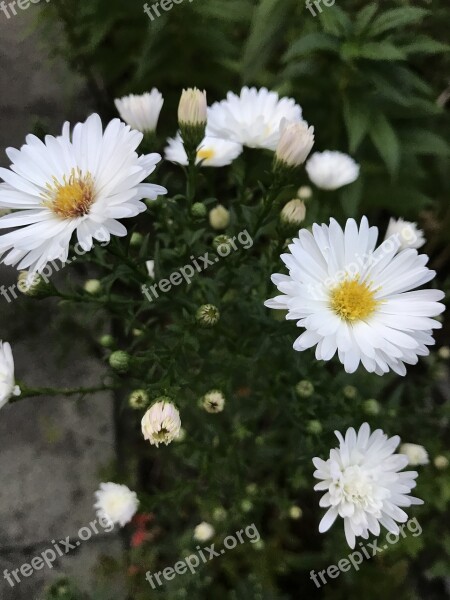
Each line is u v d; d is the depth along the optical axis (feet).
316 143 0.68
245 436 0.53
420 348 0.36
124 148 0.34
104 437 0.62
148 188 0.34
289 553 0.59
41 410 0.63
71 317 0.65
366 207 0.75
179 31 0.66
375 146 0.67
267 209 0.42
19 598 0.55
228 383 0.49
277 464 0.59
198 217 0.44
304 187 0.59
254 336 0.50
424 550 0.62
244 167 0.49
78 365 0.65
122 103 0.45
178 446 0.51
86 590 0.55
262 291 0.49
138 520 0.57
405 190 0.70
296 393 0.48
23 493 0.59
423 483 0.57
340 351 0.35
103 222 0.33
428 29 0.77
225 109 0.50
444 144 0.66
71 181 0.35
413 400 0.61
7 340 0.66
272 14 0.60
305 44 0.56
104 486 0.47
